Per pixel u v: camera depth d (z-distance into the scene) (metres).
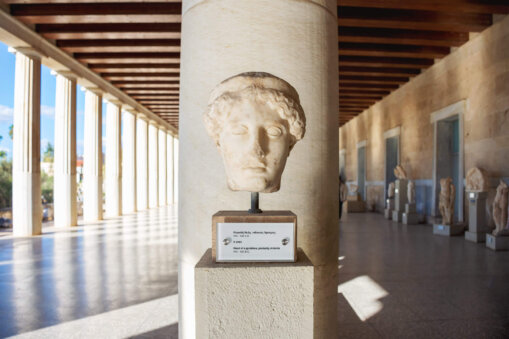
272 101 1.76
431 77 13.30
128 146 20.94
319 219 2.75
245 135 1.76
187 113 2.81
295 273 1.70
